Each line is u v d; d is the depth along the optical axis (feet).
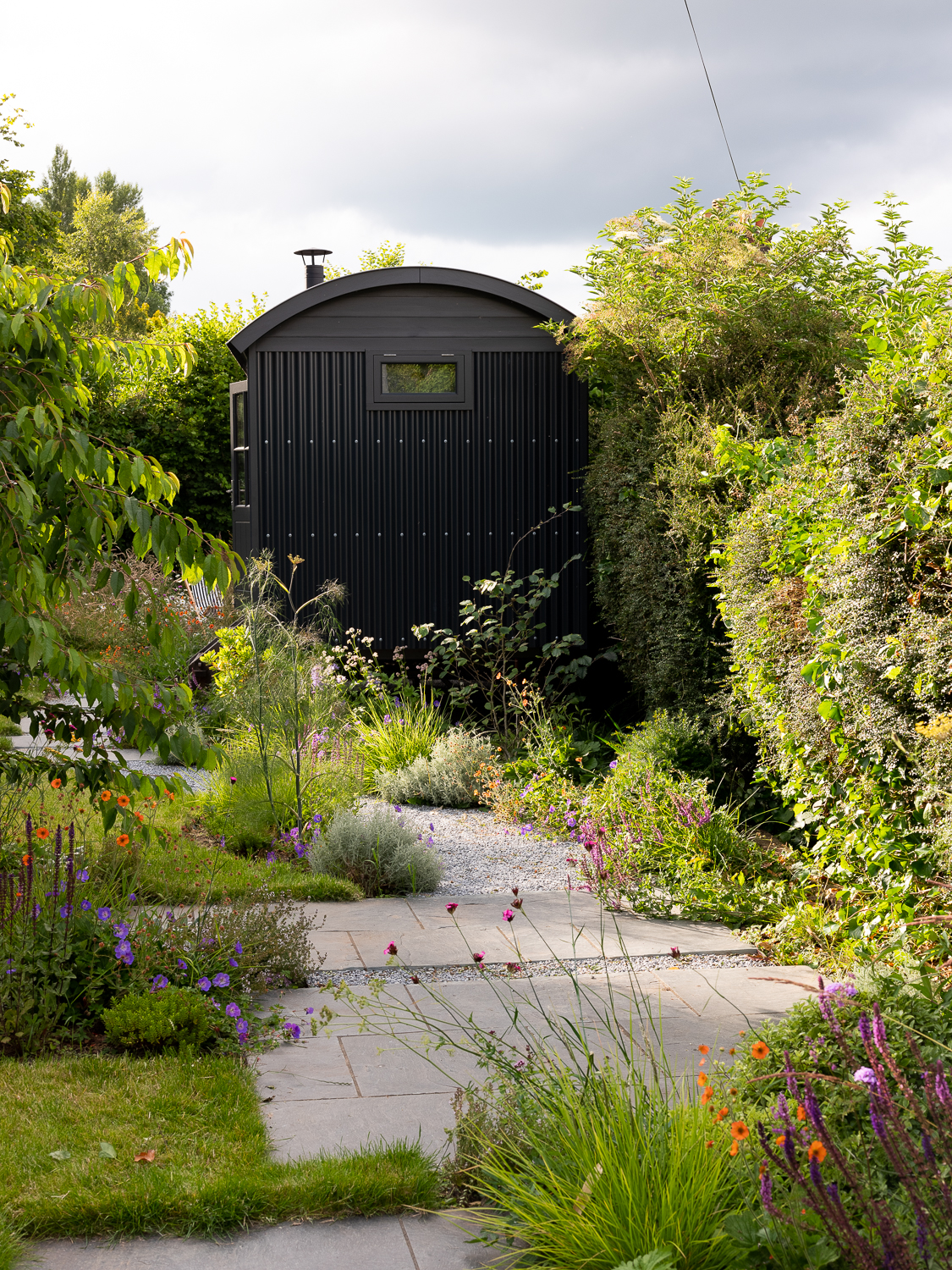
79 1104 10.83
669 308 30.40
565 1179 8.53
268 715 26.03
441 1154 10.11
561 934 17.56
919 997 10.51
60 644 11.07
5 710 13.32
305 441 35.83
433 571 36.27
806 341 29.07
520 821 26.09
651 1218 7.80
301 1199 9.24
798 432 23.95
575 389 36.29
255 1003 14.17
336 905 19.29
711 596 25.54
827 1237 7.12
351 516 35.99
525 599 34.91
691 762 25.25
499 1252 8.67
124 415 59.11
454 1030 13.34
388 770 29.25
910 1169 6.70
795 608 18.44
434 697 36.37
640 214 33.45
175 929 14.51
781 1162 7.41
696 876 19.29
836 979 14.90
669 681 27.25
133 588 11.97
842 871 17.31
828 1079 7.99
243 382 39.60
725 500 25.27
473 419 36.19
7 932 13.26
